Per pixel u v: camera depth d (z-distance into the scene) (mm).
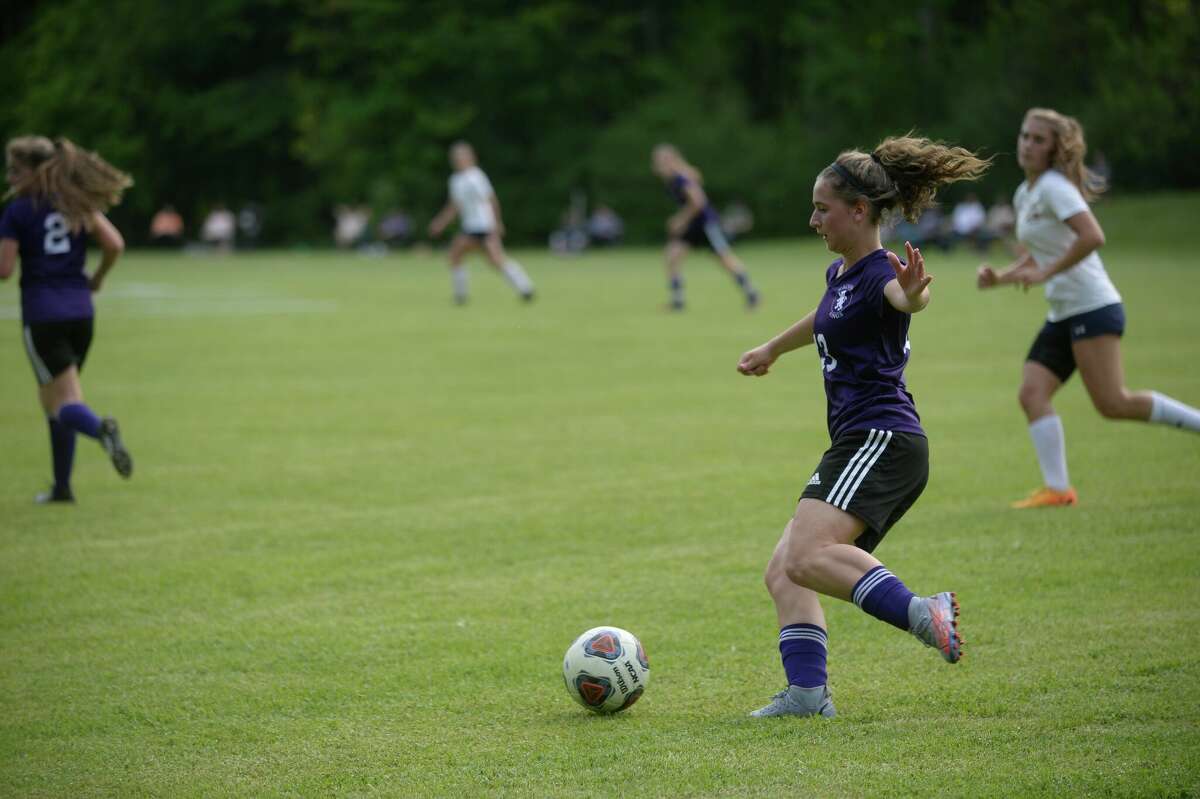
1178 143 160625
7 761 15320
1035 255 27266
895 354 15758
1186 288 83750
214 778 14664
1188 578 21781
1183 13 163000
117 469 27984
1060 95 166875
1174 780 13539
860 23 197250
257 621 20750
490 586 22516
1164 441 34344
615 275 116250
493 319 71938
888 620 14812
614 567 23609
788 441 35562
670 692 17297
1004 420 38062
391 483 30938
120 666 18703
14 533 26547
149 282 109375
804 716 15953
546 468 32406
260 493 30062
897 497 15492
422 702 17062
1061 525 25688
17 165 28547
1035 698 16312
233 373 50688
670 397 43594
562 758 14781
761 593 21875
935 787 13492
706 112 199125
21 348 60312
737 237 193625
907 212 15984
